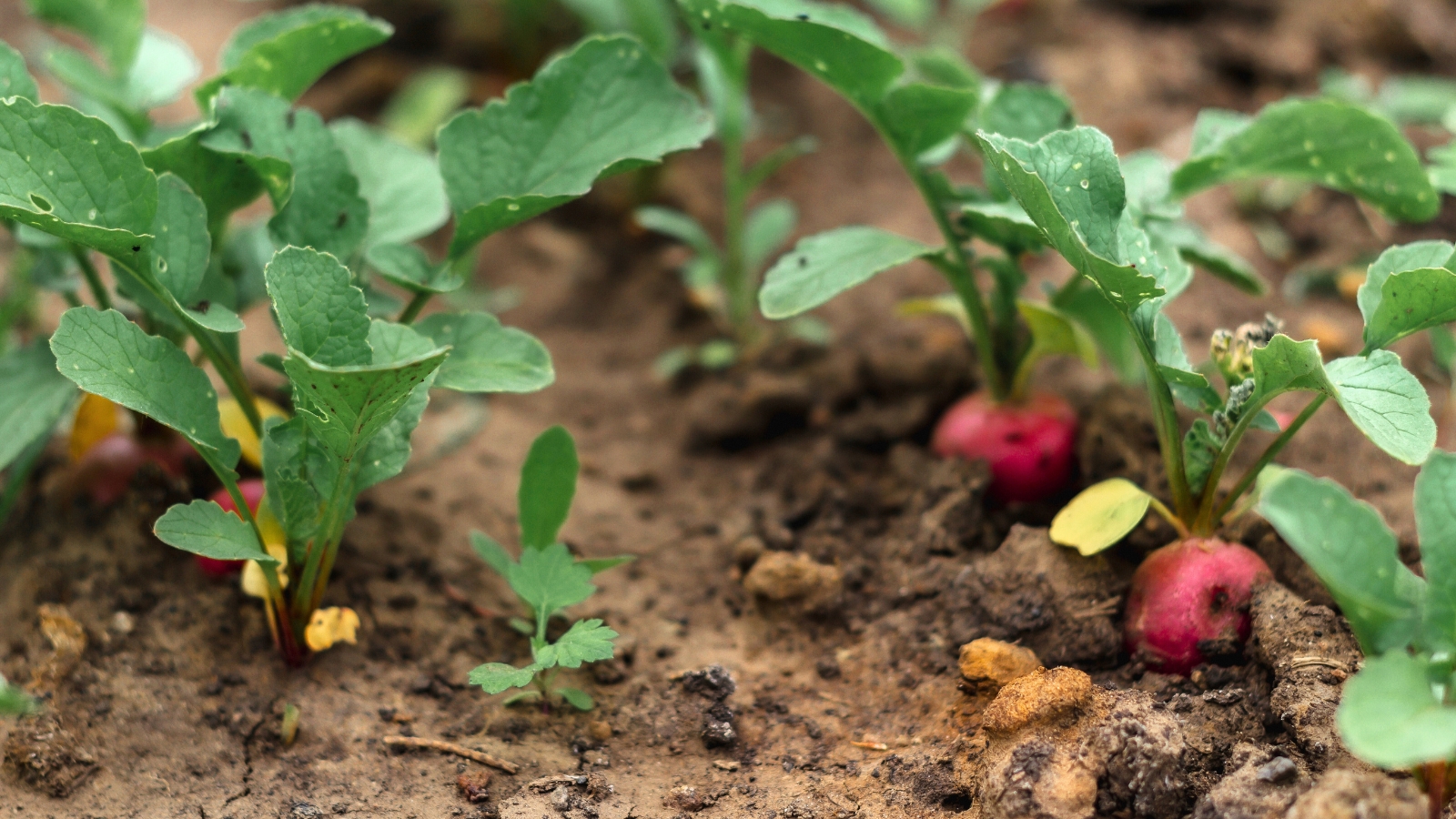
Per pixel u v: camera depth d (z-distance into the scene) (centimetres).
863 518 121
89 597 116
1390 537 106
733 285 131
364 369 107
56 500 118
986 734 112
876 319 131
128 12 119
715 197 141
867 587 118
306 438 112
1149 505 114
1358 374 109
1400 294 110
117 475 117
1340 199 133
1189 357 125
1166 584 113
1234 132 117
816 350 129
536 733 113
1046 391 120
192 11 171
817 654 116
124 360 110
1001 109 117
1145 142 136
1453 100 133
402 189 118
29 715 112
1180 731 110
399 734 113
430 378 112
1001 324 119
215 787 111
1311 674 111
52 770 111
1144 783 109
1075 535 114
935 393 124
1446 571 106
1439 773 107
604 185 142
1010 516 119
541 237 139
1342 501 105
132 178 110
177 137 112
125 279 114
